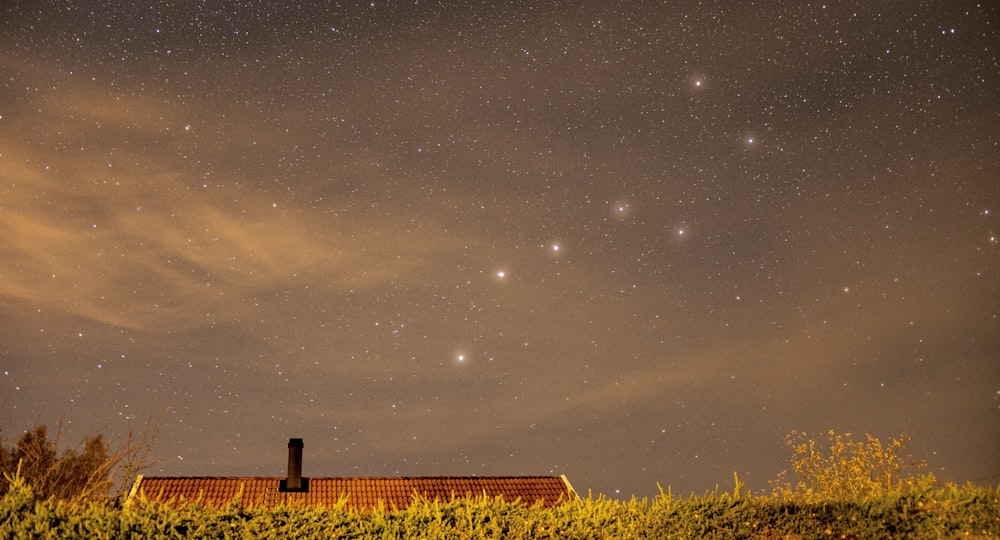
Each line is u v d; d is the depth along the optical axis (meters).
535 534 8.02
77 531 7.21
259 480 16.55
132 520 7.38
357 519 8.10
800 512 8.36
